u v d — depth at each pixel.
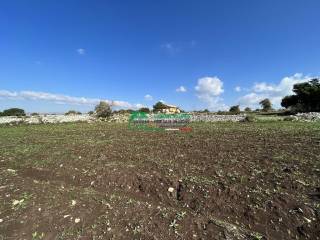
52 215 5.68
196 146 11.85
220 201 6.00
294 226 5.02
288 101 47.53
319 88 41.19
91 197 6.46
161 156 9.95
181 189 6.68
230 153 10.01
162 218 5.44
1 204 6.22
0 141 15.55
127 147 12.11
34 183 7.53
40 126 26.45
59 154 10.92
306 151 9.70
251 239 4.74
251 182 6.75
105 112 36.31
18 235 5.13
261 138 13.54
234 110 48.91
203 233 4.94
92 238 4.95
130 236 4.94
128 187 7.20
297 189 6.25
